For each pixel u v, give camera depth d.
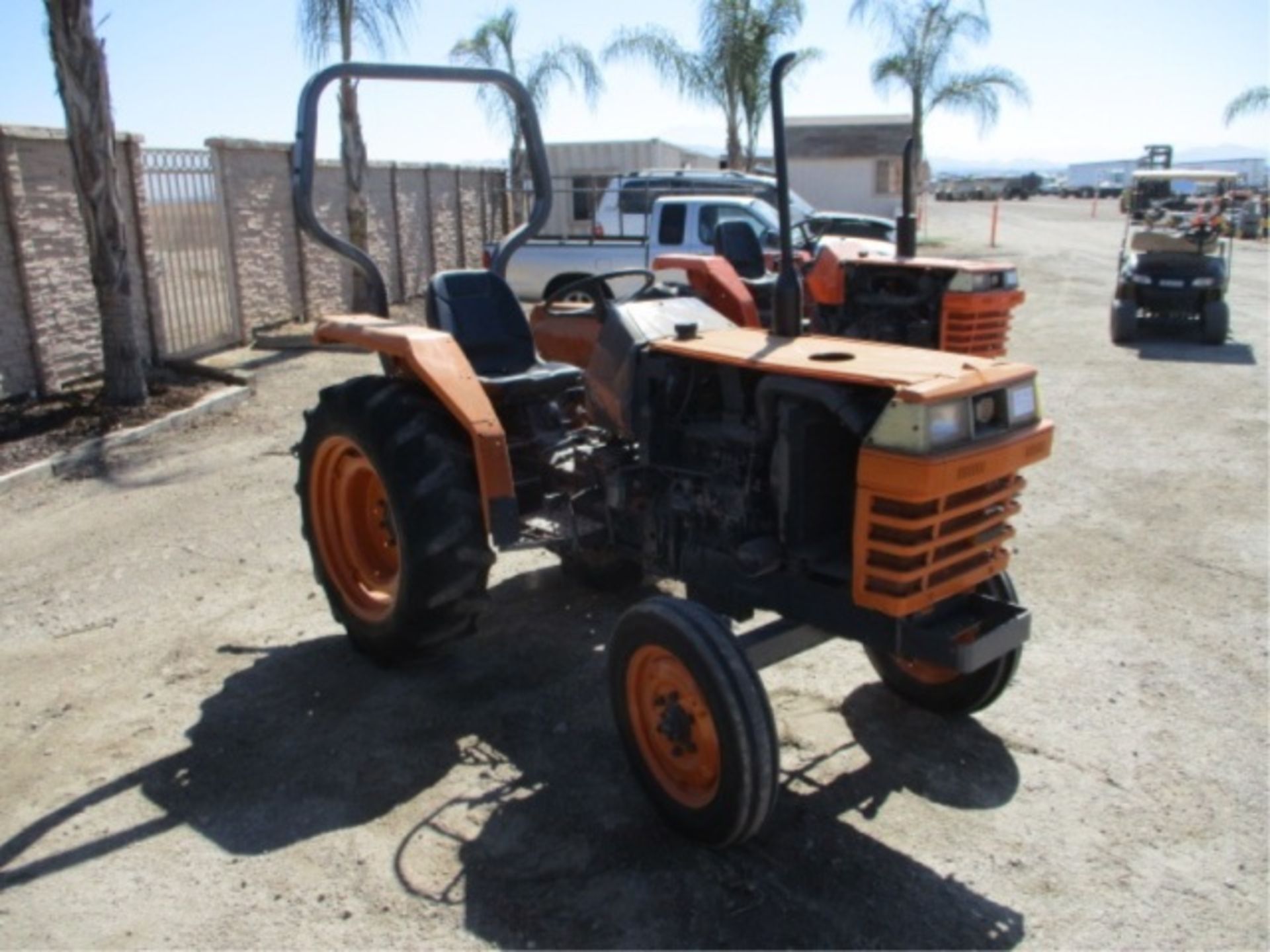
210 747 3.70
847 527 3.18
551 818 3.27
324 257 13.61
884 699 3.96
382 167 15.02
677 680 3.07
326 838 3.19
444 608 3.87
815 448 3.07
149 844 3.17
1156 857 3.06
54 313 9.05
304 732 3.79
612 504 3.68
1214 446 7.41
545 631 4.57
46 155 8.88
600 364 3.72
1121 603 4.80
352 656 4.37
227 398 8.91
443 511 3.78
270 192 12.39
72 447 7.43
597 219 16.59
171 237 10.76
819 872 3.01
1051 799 3.34
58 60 7.79
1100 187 62.50
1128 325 11.48
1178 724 3.77
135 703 4.02
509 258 4.77
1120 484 6.56
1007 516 3.10
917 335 8.41
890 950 2.71
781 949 2.71
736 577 3.33
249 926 2.82
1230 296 15.84
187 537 5.80
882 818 3.25
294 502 6.39
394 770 3.54
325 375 10.22
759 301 7.96
